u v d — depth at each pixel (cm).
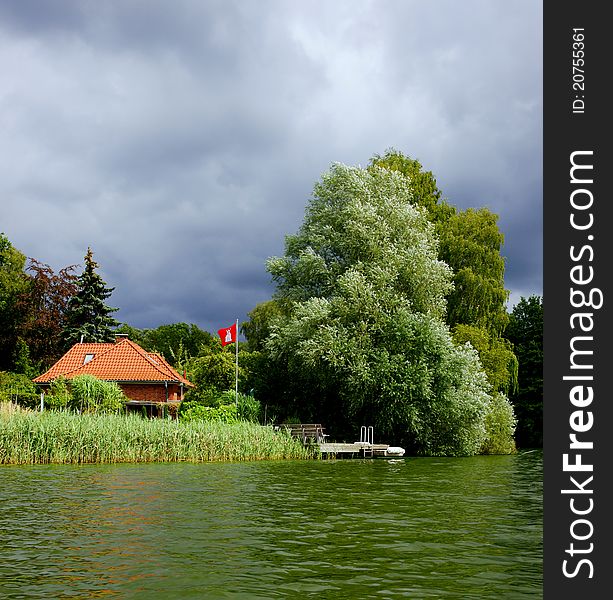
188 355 7862
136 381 4394
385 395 3412
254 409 3516
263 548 1070
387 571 927
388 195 4019
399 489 1895
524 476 2364
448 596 809
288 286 4169
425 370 3403
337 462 2912
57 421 2639
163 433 2752
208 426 2905
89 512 1429
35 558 999
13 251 6347
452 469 2672
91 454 2627
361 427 3547
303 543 1111
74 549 1061
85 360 4769
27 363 5422
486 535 1187
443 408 3456
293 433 3247
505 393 4388
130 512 1431
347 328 3588
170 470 2362
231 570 929
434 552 1048
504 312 4394
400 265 3697
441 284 3766
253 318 5725
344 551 1051
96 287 6462
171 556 1013
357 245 3838
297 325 3644
